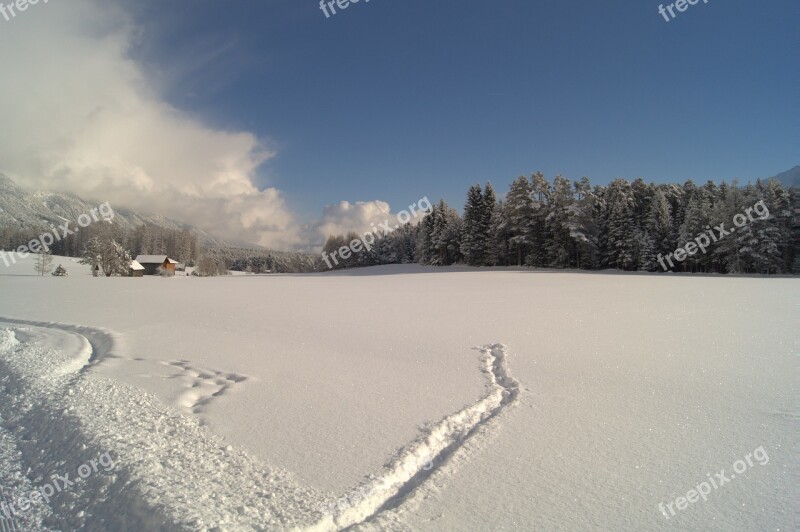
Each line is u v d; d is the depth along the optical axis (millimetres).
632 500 2912
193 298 17656
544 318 11602
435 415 4430
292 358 7031
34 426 4133
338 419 4316
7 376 5730
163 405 4629
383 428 4090
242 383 5578
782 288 21047
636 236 48125
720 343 8055
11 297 17859
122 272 56844
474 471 3301
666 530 2586
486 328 10000
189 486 2941
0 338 8336
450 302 16000
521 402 4863
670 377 5840
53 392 4980
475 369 6363
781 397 5004
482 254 58750
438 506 2836
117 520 2670
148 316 12125
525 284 25828
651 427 4156
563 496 2959
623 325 10289
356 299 17312
